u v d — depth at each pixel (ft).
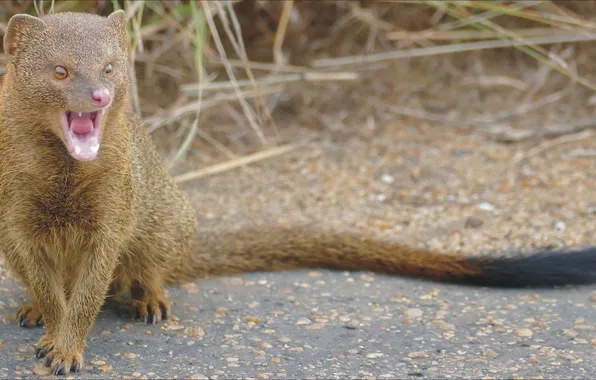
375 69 51.21
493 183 40.06
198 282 30.45
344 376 22.91
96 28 22.77
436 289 29.66
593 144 44.32
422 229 35.42
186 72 46.09
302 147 44.55
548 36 50.44
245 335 25.66
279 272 31.45
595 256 29.22
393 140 45.24
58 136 22.47
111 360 23.63
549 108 49.24
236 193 39.37
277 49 44.80
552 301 28.09
